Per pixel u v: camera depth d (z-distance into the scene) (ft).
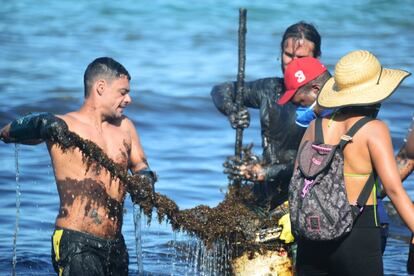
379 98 50.01
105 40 188.44
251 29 204.85
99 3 235.40
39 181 90.12
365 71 50.52
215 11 225.15
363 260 49.85
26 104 125.08
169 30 202.49
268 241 61.36
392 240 78.38
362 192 49.60
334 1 242.17
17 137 55.93
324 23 215.31
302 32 64.03
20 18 212.02
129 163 59.72
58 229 56.54
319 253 50.70
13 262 65.21
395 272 69.77
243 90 68.18
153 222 79.51
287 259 61.41
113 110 57.77
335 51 177.99
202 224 60.80
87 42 184.85
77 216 56.29
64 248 56.03
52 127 54.39
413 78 146.51
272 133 65.05
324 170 49.44
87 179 56.39
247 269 61.46
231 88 71.31
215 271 62.03
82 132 56.75
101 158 55.98
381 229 54.70
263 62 161.38
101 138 57.52
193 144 108.37
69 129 56.44
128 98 58.13
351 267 49.98
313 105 59.62
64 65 157.89
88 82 57.47
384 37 197.88
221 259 61.82
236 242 61.52
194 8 228.43
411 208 48.29
